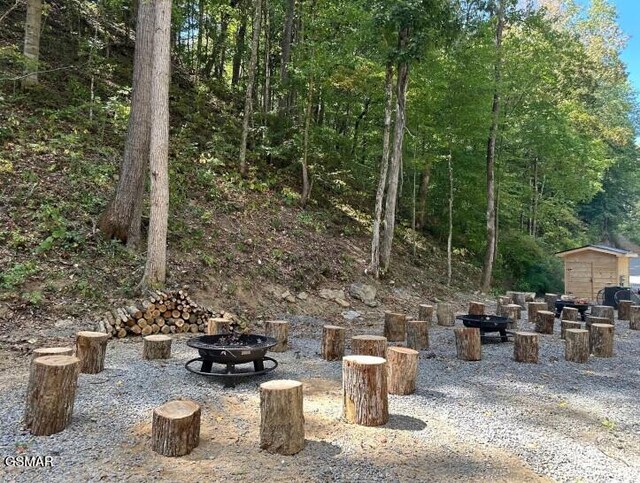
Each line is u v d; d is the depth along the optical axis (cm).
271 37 1761
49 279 699
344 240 1291
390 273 1276
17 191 812
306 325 848
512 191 1975
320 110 1545
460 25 1248
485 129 1479
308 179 1454
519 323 1051
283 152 1390
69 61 1277
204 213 1021
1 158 860
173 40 1783
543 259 1928
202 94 1609
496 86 1458
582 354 667
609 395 504
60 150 958
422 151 1487
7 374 463
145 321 691
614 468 322
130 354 579
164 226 764
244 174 1274
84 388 435
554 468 318
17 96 1025
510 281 1884
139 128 845
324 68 1216
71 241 784
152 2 837
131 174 841
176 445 308
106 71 1310
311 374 535
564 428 396
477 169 1683
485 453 335
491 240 1555
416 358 477
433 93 1341
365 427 374
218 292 843
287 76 1426
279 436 319
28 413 337
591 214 3209
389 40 1214
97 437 333
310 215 1294
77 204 857
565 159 1948
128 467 292
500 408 440
